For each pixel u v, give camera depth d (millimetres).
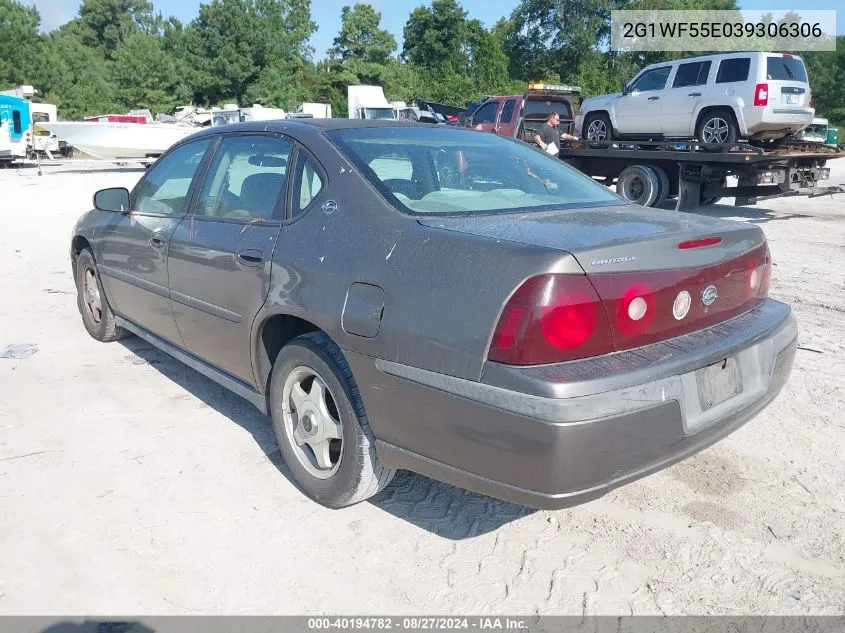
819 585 2730
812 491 3379
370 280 2783
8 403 4359
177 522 3123
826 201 15477
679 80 12922
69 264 8562
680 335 2693
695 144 12156
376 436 2867
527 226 2762
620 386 2373
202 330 3875
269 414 3592
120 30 97438
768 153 11555
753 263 3039
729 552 2928
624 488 3428
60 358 5168
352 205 3057
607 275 2439
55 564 2828
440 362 2525
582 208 3273
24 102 29031
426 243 2693
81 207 14312
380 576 2787
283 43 61406
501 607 2619
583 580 2768
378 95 33281
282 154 3523
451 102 50438
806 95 12188
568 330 2361
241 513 3199
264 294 3283
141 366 5012
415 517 3191
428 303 2576
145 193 4594
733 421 2791
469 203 3145
